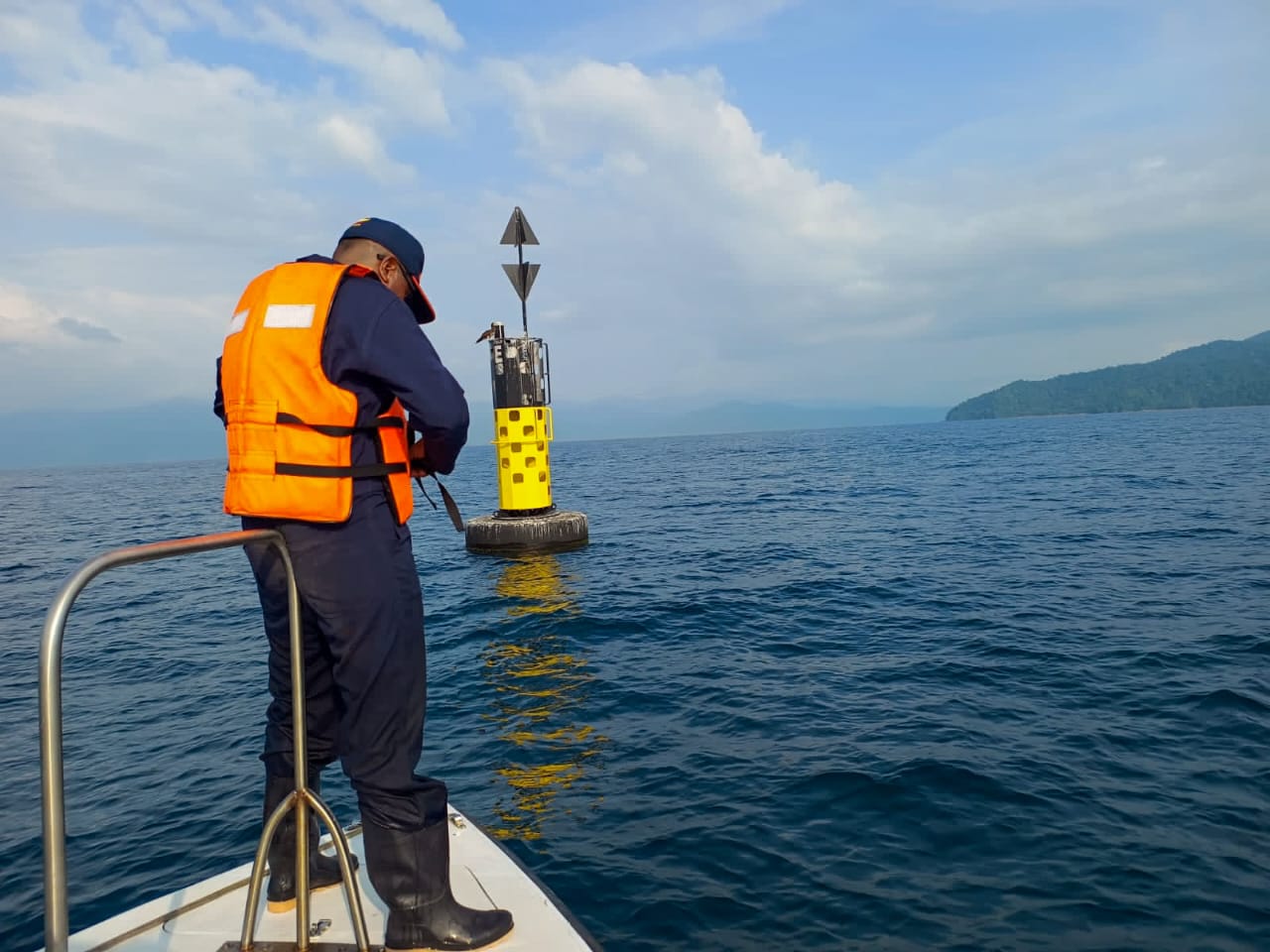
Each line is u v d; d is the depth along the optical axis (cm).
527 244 1670
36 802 512
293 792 217
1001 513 1800
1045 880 367
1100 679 632
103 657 889
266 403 197
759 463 5003
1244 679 614
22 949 360
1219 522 1479
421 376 203
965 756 495
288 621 226
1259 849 386
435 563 1483
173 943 221
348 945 219
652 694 652
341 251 233
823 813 435
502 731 589
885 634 803
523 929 224
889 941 329
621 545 1566
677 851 404
